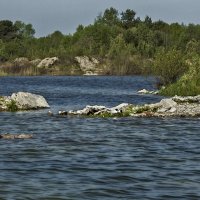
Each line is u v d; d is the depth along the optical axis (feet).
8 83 548.72
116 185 89.10
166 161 113.09
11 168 103.55
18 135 151.02
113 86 492.13
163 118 205.77
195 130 169.27
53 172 99.91
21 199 78.74
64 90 422.41
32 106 251.80
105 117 211.00
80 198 79.97
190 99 252.62
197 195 82.33
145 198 80.28
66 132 163.94
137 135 157.07
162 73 374.02
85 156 118.62
